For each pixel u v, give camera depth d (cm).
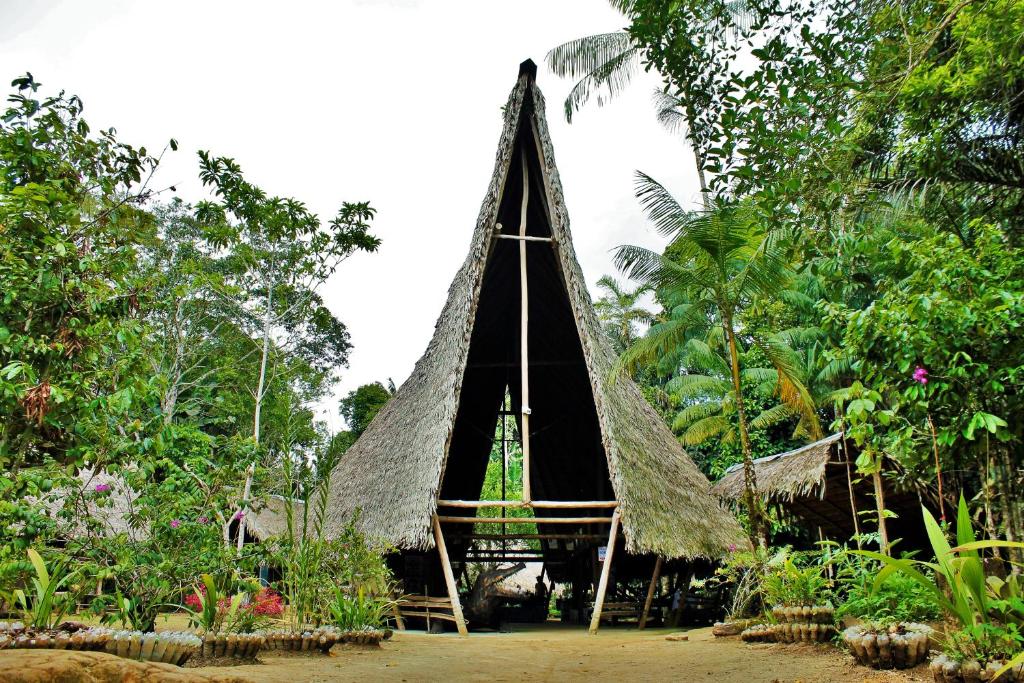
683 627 1121
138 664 291
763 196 482
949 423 530
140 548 523
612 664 566
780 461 1048
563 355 1440
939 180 707
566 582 1720
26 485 463
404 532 947
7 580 438
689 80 495
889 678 386
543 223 1261
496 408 1653
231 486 600
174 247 1830
